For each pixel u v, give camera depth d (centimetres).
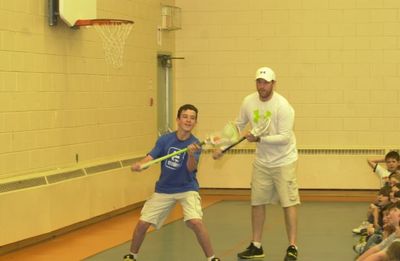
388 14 1151
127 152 1007
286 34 1173
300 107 1173
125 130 998
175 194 620
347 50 1160
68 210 812
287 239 809
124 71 991
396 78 1154
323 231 859
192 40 1198
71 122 848
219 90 1195
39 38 774
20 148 742
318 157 1168
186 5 1196
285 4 1171
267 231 862
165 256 710
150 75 1088
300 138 1176
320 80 1168
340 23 1160
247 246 768
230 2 1185
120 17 970
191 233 839
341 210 1023
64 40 827
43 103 785
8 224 699
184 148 618
